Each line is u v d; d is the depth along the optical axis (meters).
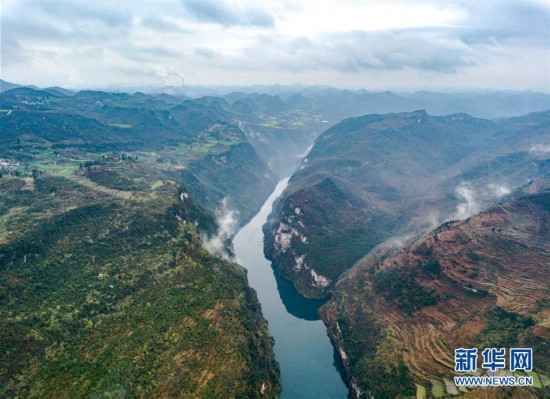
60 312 146.88
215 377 135.88
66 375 126.12
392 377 159.50
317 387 187.50
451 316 182.88
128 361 134.75
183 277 183.75
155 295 169.00
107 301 159.50
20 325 134.25
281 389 172.12
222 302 174.88
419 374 156.25
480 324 173.00
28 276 156.88
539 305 173.00
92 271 172.25
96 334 144.62
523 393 134.00
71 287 160.62
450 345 167.00
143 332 148.50
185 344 147.25
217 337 153.62
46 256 170.25
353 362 187.50
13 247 161.00
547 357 146.12
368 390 162.75
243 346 154.88
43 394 118.94
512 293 183.75
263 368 164.75
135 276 175.25
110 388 123.81
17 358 125.00
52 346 134.00
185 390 129.50
